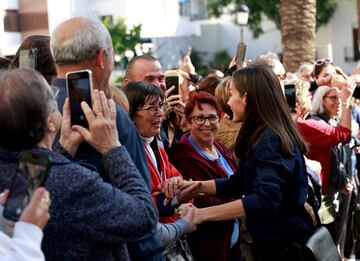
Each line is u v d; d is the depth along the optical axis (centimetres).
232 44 3519
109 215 280
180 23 3391
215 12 3172
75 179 276
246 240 529
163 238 381
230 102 435
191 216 407
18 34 2031
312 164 576
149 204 295
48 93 285
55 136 320
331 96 702
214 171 496
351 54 3356
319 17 3297
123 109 368
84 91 308
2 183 280
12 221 258
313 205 461
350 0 3331
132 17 2884
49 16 2066
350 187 679
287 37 2000
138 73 560
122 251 301
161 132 566
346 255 775
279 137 409
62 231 277
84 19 331
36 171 254
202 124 501
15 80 280
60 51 328
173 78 602
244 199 404
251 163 414
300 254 419
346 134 625
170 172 469
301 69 970
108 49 333
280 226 417
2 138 282
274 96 418
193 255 473
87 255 282
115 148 304
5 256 248
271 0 3020
